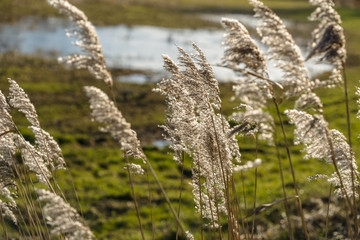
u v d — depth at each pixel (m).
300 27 43.94
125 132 2.39
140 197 10.73
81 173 12.28
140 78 23.41
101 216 9.77
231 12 55.75
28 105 3.29
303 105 2.67
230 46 2.65
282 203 9.30
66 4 2.34
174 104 3.32
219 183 3.42
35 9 44.56
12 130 3.23
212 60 27.97
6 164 3.32
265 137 2.76
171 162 13.09
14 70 22.52
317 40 2.61
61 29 35.84
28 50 27.42
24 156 3.32
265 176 11.37
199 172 3.36
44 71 23.25
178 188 11.15
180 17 49.62
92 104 2.34
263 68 2.64
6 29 34.03
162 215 9.73
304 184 10.38
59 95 19.62
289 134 10.67
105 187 11.25
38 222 3.49
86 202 10.34
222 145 3.24
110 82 2.43
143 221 9.52
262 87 2.63
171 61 3.26
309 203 9.12
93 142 14.98
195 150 3.33
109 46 31.38
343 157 3.03
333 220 8.01
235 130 2.92
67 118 17.03
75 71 23.92
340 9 54.31
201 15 52.12
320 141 2.88
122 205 10.34
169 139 3.40
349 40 35.56
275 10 57.69
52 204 2.28
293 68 2.60
